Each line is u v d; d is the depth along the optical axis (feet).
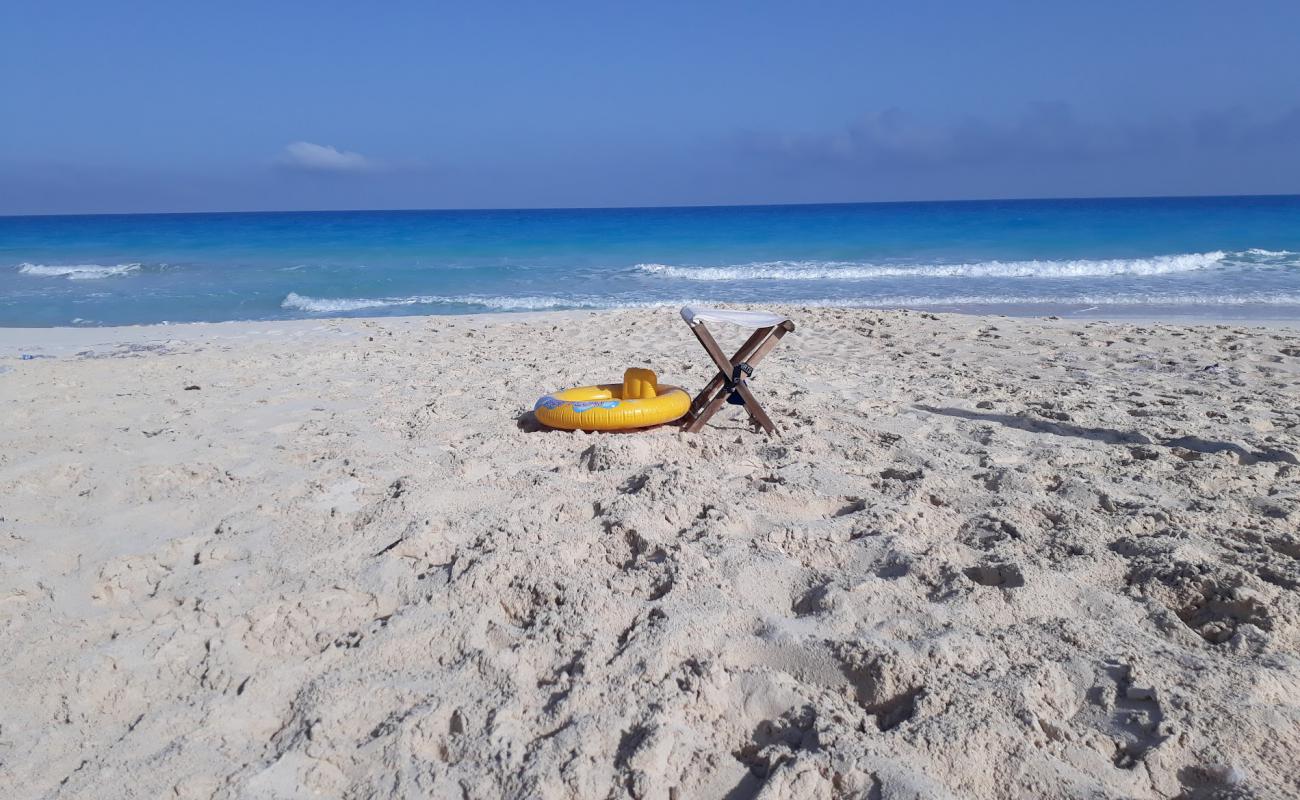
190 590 7.04
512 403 13.44
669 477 8.89
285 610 6.61
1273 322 26.37
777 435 10.93
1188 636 5.80
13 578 7.22
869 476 9.39
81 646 6.27
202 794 4.79
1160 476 9.16
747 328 23.03
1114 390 13.99
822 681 5.53
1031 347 19.04
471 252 60.59
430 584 6.91
